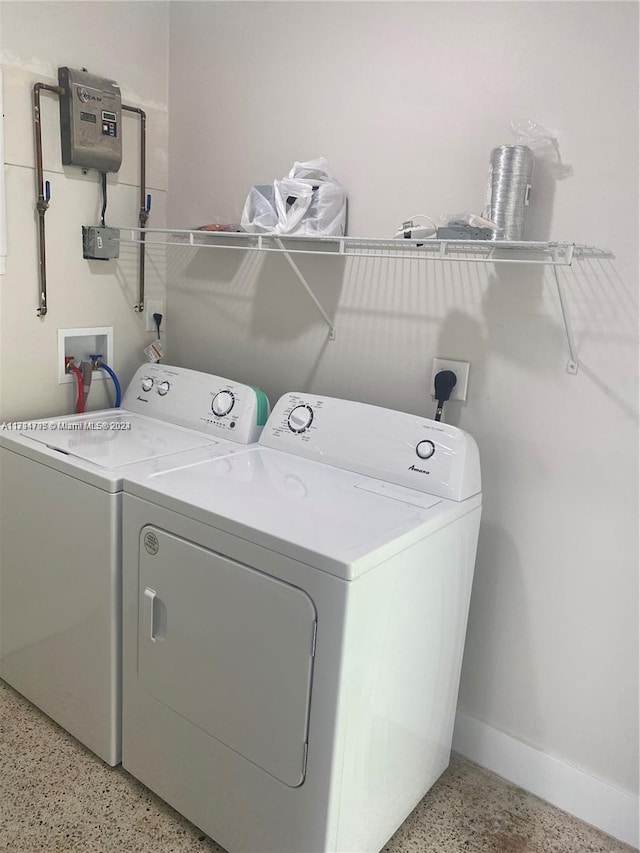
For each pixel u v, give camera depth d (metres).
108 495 1.61
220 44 2.17
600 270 1.57
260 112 2.11
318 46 1.95
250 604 1.39
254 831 1.49
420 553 1.47
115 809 1.70
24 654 2.00
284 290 2.15
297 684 1.34
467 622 1.85
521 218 1.58
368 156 1.90
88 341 2.31
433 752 1.78
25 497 1.86
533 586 1.78
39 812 1.67
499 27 1.63
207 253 2.33
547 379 1.68
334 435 1.84
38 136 1.98
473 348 1.79
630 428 1.58
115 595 1.67
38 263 2.08
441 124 1.76
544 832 1.73
